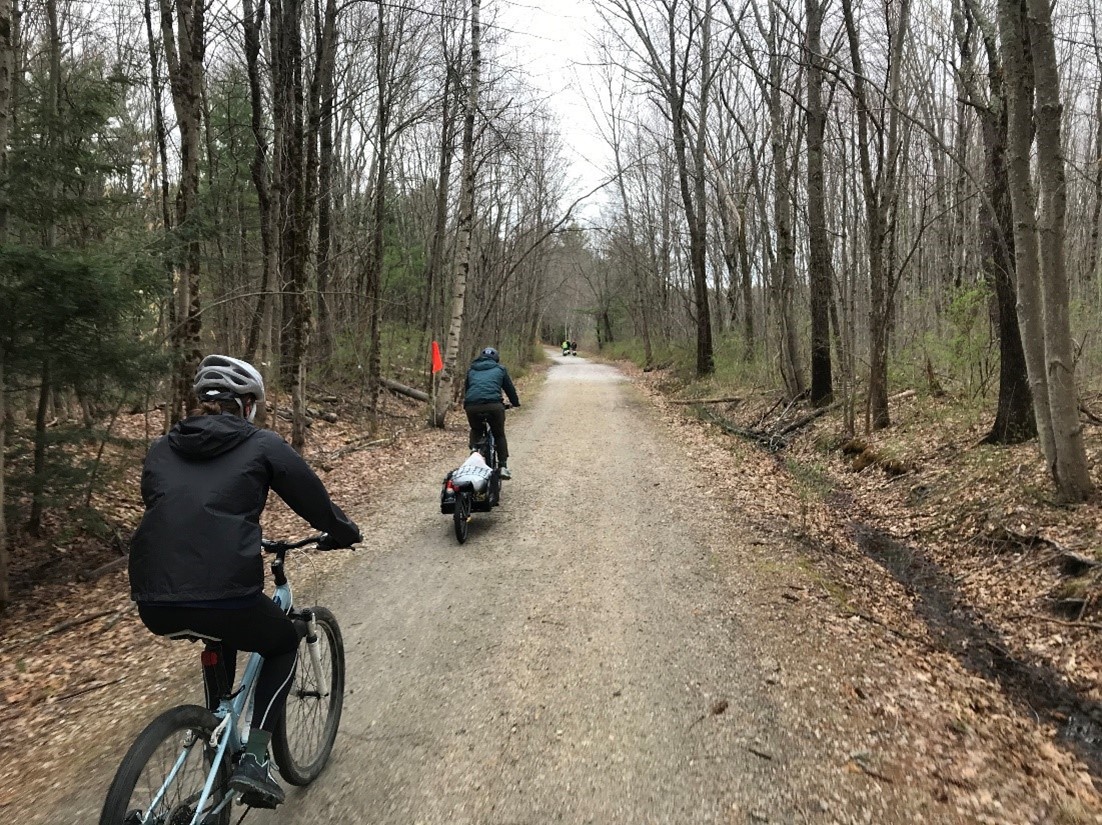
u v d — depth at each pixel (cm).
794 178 1748
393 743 369
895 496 946
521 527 782
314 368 1797
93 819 308
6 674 467
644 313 3862
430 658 468
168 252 761
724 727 384
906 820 314
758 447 1416
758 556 681
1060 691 493
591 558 675
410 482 1028
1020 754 386
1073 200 2034
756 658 467
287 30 1163
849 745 370
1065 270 702
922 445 1050
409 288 2623
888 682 445
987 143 929
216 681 279
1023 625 584
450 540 736
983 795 335
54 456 655
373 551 702
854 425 1274
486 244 2670
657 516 825
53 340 588
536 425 1589
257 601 264
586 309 6538
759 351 2186
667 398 2236
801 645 488
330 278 1752
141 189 1316
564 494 934
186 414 933
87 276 554
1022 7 746
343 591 593
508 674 445
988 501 790
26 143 634
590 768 347
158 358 675
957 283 1448
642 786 333
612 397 2258
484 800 323
